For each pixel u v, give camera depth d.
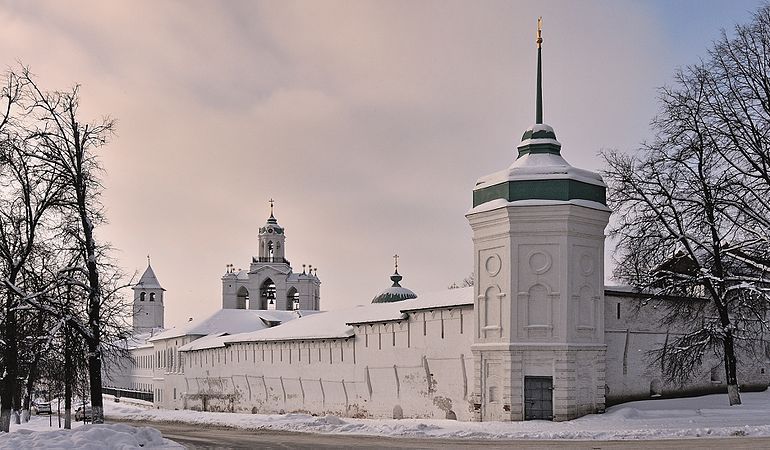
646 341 43.19
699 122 36.78
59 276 35.97
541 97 42.91
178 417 69.75
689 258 39.84
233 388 73.12
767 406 38.44
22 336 38.06
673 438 28.52
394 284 79.75
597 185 39.91
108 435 26.02
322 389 59.00
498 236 39.75
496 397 39.31
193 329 89.62
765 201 35.47
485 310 40.16
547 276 38.50
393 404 51.03
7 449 23.97
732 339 39.66
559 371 37.84
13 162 35.47
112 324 36.62
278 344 65.12
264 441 33.03
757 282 36.47
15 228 36.41
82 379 41.00
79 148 36.22
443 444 29.22
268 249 112.62
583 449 25.14
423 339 48.31
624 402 41.75
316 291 116.62
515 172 39.47
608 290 41.91
